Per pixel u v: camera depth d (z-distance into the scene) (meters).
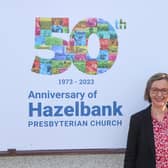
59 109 3.66
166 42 3.72
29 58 3.61
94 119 3.70
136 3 3.69
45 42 3.62
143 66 3.72
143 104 3.71
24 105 3.62
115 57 3.70
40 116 3.64
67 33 3.64
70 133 3.68
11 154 3.62
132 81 3.71
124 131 3.72
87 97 3.68
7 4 3.56
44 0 3.61
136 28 3.70
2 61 3.57
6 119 3.60
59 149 3.67
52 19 3.62
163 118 3.20
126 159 3.30
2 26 3.56
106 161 3.73
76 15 3.64
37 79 3.62
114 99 3.71
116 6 3.68
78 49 3.66
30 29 3.60
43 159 3.68
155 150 3.15
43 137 3.65
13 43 3.58
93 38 3.67
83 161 3.71
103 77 3.69
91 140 3.70
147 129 3.19
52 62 3.63
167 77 3.24
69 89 3.66
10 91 3.60
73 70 3.66
